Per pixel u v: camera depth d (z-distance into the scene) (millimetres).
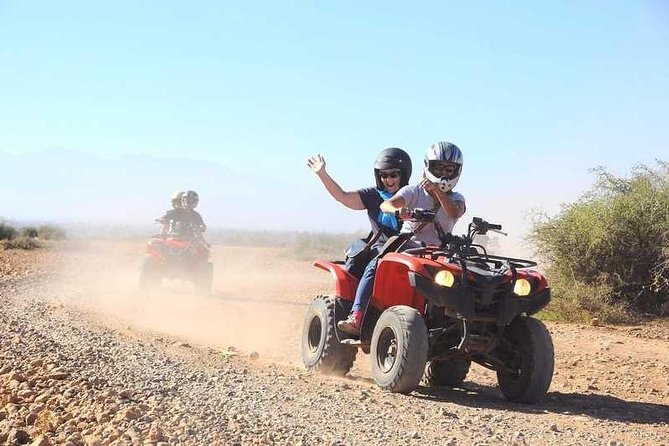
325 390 8031
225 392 7566
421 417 6945
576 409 8125
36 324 12633
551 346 8164
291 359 11180
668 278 16719
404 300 8711
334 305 9398
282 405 7125
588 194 18234
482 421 6965
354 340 9156
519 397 8289
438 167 8336
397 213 8469
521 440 6254
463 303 7910
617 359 11734
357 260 9352
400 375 7984
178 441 5527
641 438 6695
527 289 7996
